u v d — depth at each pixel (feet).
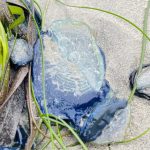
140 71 0.87
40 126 0.82
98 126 0.80
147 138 0.82
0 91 0.79
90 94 0.84
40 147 0.81
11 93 0.80
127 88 0.87
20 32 0.86
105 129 0.80
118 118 0.81
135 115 0.84
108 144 0.81
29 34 0.86
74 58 0.86
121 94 0.86
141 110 0.85
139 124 0.84
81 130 0.81
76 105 0.83
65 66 0.86
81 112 0.83
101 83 0.85
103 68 0.87
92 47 0.88
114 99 0.84
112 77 0.88
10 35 0.85
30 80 0.83
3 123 0.80
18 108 0.82
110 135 0.81
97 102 0.84
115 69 0.89
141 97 0.86
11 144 0.79
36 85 0.84
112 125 0.81
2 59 0.78
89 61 0.87
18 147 0.79
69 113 0.82
